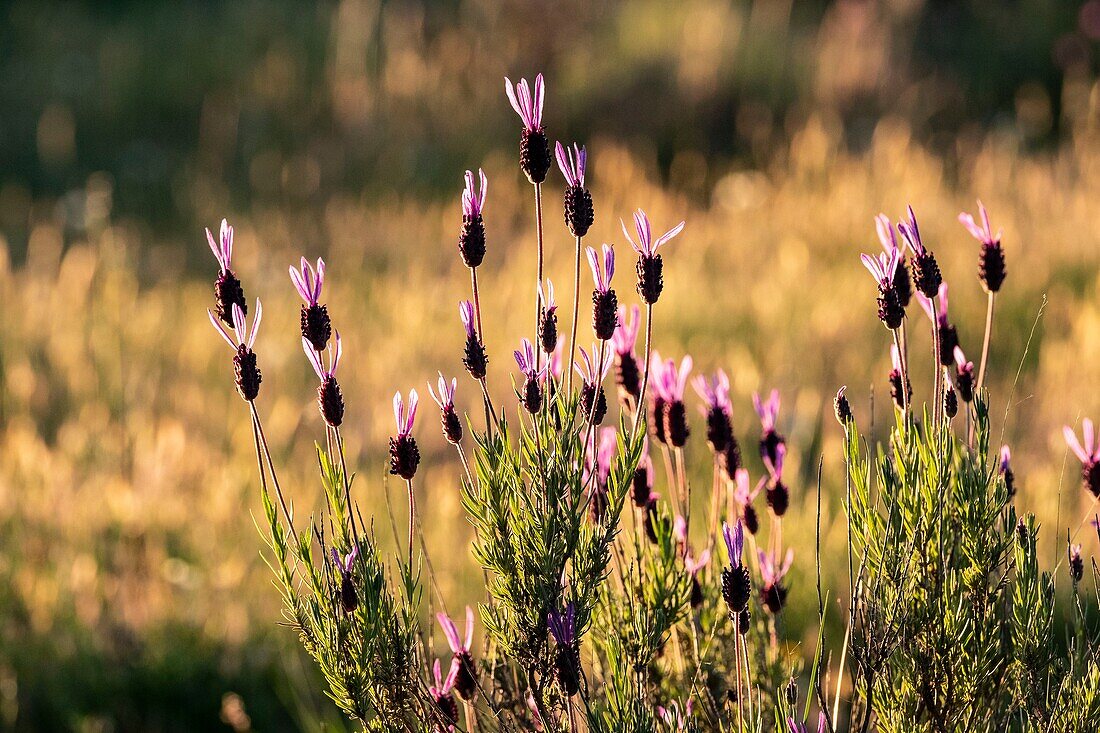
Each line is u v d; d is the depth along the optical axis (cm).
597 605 352
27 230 1402
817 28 1931
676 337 946
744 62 1681
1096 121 1513
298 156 1595
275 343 993
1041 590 329
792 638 552
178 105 1761
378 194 1495
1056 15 1839
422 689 342
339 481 314
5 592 632
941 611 321
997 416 767
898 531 321
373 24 1955
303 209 1450
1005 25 1845
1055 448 685
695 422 770
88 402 895
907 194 1248
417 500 695
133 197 1519
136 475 763
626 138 1612
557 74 1727
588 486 345
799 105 1617
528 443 310
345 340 997
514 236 1316
